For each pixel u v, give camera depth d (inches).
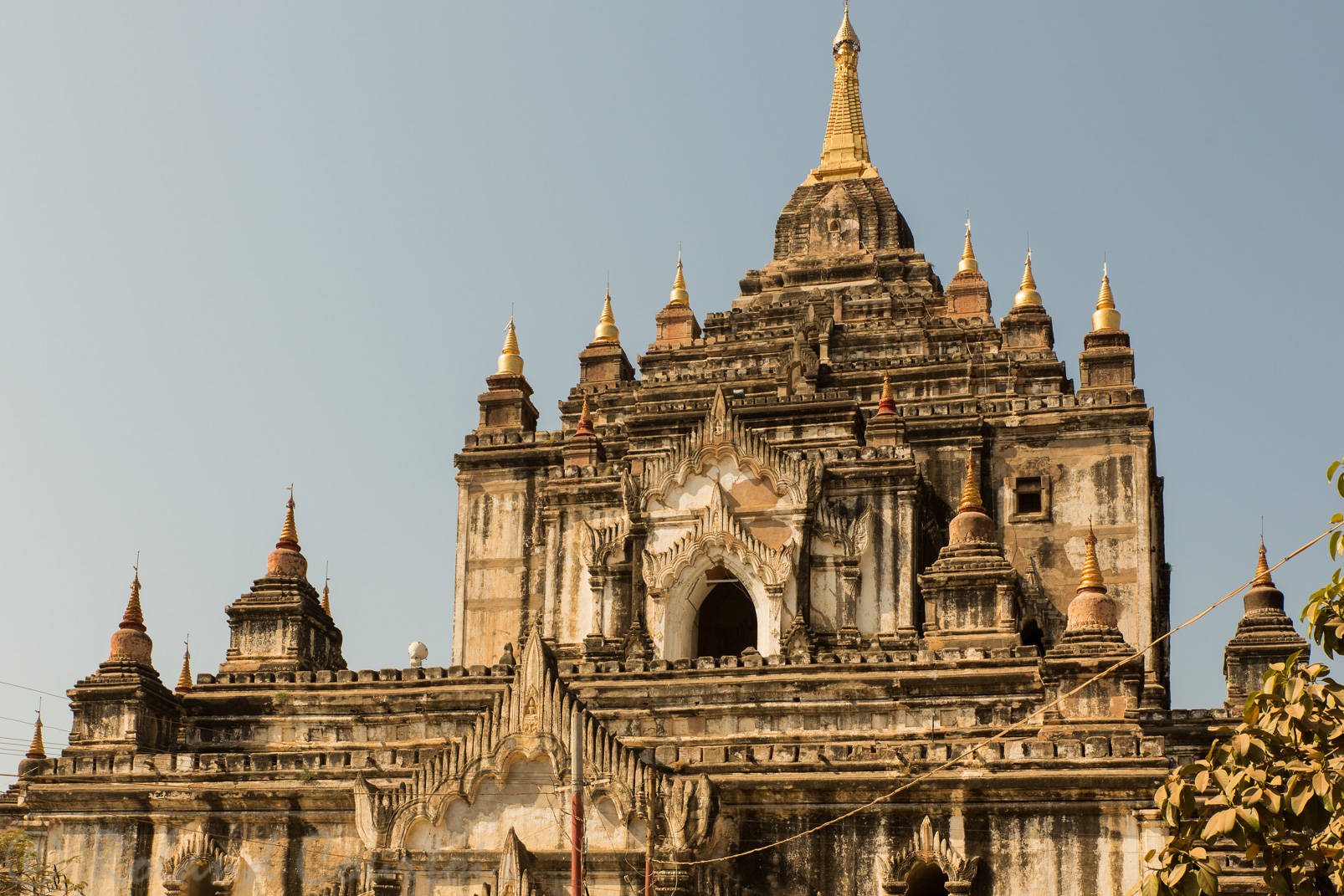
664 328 3639.3
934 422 2942.9
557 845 1955.0
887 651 2488.9
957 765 1927.9
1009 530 2874.0
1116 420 2881.4
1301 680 1238.3
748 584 2618.1
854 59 3900.1
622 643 2694.4
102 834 2181.3
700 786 1934.1
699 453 2682.1
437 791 2005.4
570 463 2989.7
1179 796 1242.6
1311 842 1246.3
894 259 3599.9
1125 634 2775.6
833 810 1950.1
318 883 2101.4
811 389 3083.2
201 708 2487.7
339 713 2440.9
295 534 2807.6
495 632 3048.7
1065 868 1866.4
